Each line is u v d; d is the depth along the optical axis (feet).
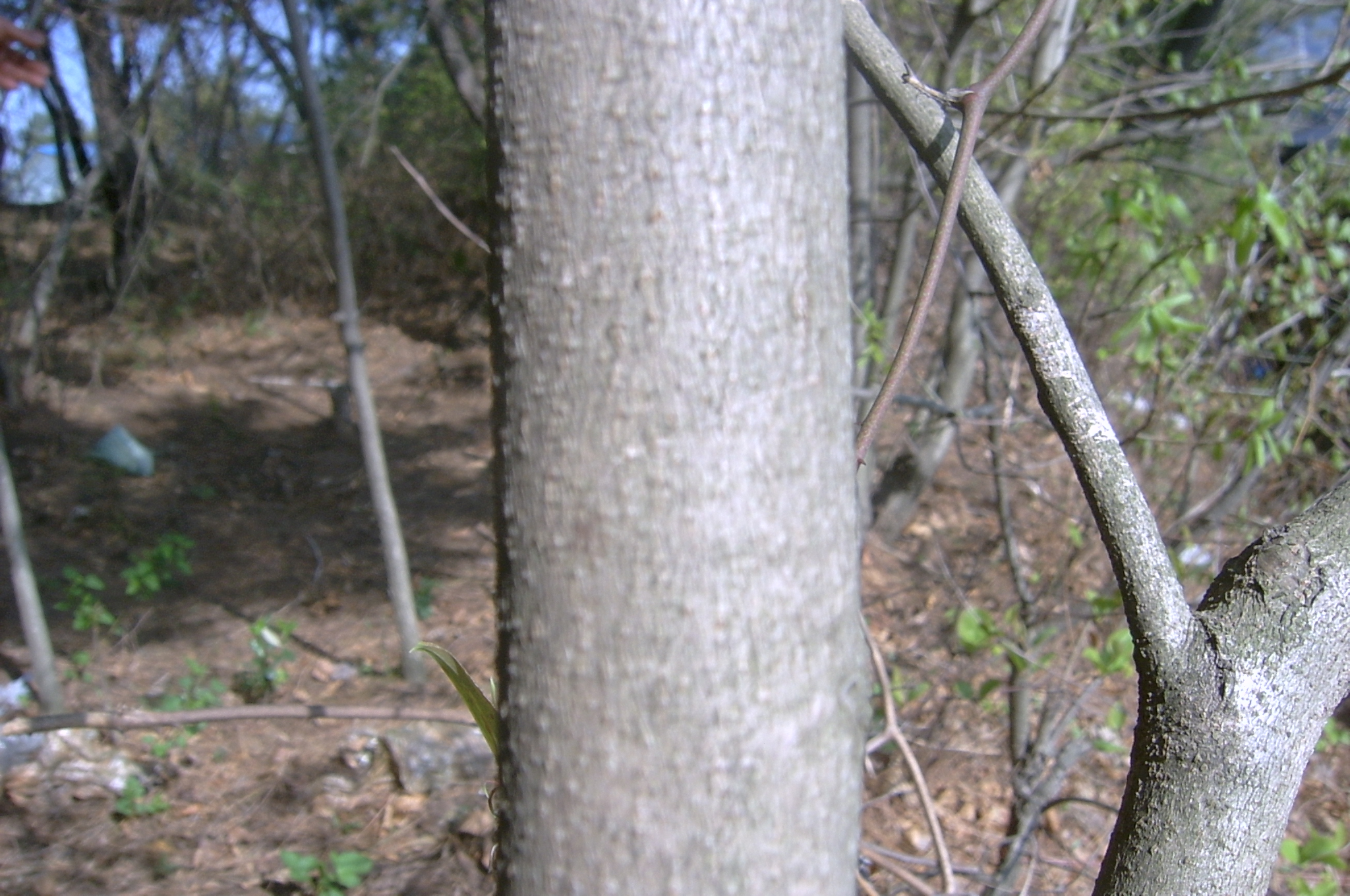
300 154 41.60
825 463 2.42
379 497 18.53
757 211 2.29
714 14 2.25
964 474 28.12
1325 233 14.92
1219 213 17.24
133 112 30.25
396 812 15.80
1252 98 12.52
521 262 2.37
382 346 40.42
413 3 26.53
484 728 3.54
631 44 2.25
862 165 20.31
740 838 2.35
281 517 27.37
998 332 21.53
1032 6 19.16
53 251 31.55
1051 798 11.09
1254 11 22.57
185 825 15.30
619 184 2.26
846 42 4.34
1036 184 20.70
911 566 22.62
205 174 37.01
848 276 2.55
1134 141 18.45
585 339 2.29
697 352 2.26
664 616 2.30
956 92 3.90
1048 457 18.54
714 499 2.28
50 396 32.01
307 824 15.47
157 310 38.60
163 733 17.29
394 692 18.97
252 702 18.61
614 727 2.34
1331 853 8.47
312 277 42.70
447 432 34.27
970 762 14.61
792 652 2.36
